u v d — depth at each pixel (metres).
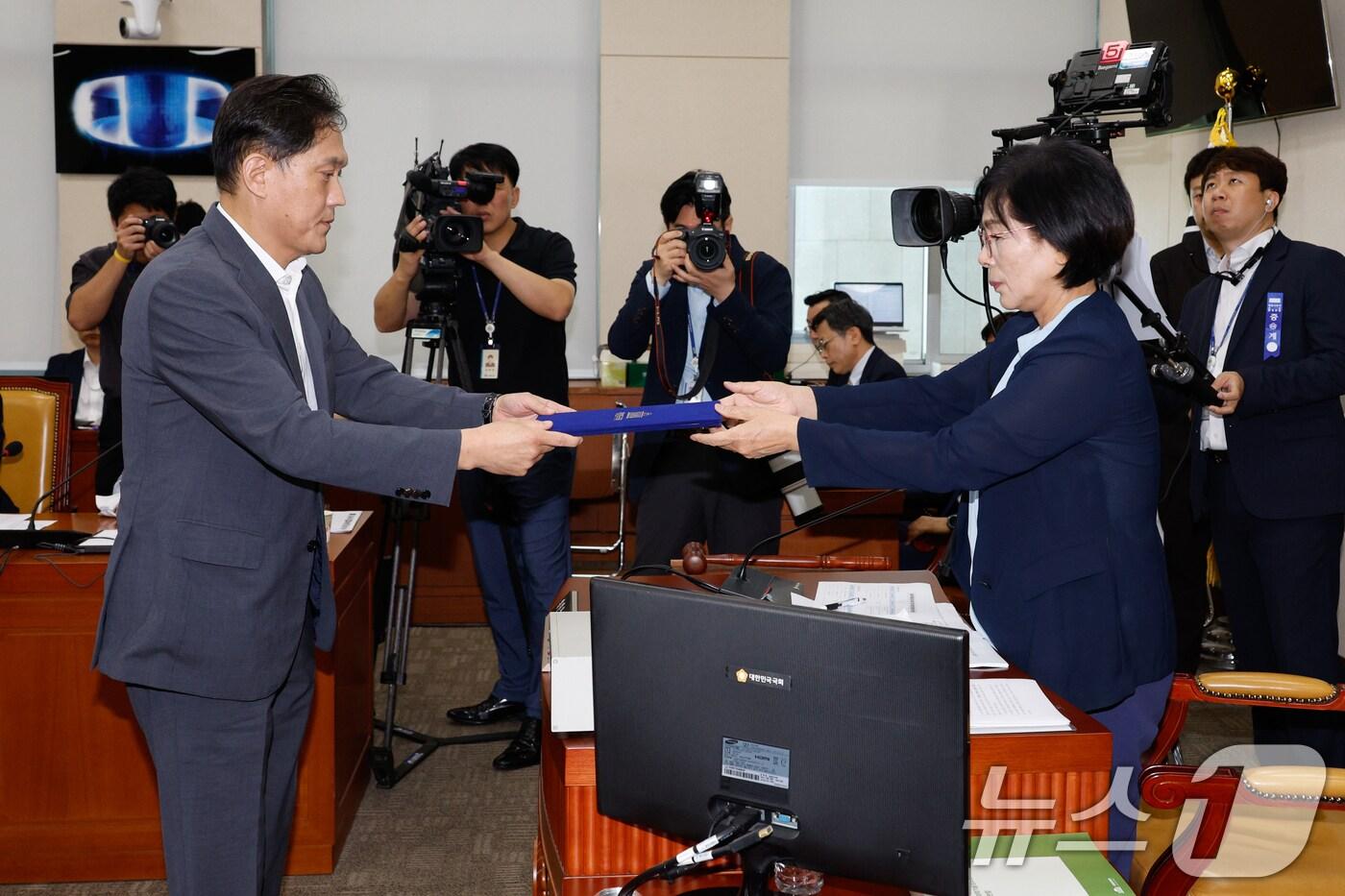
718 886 1.26
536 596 3.32
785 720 1.05
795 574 2.06
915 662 1.00
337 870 2.65
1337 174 3.97
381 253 5.76
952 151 5.98
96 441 4.46
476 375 3.25
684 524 3.02
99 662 1.69
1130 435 1.65
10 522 2.75
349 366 2.10
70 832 2.51
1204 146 5.02
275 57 5.65
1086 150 1.64
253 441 1.62
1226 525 2.91
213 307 1.63
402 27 5.69
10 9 5.46
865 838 1.04
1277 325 2.83
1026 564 1.65
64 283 5.48
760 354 2.90
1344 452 2.78
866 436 1.69
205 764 1.70
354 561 2.83
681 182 3.03
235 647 1.67
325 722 2.61
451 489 1.66
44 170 5.53
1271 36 4.04
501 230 3.31
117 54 5.40
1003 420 1.61
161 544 1.65
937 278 6.01
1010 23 5.94
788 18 5.67
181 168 5.47
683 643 1.09
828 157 5.95
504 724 3.58
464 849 2.76
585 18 5.75
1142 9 4.73
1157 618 1.67
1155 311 2.35
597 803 1.19
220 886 1.72
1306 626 2.79
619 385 5.29
